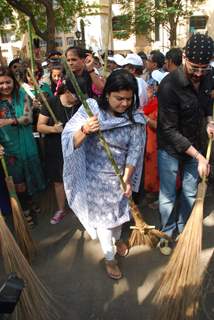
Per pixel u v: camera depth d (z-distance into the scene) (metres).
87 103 2.16
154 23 13.87
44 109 3.33
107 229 2.64
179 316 2.15
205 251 2.99
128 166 2.49
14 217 2.91
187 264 2.11
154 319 2.31
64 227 3.54
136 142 2.47
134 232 3.00
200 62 2.27
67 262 3.00
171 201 2.95
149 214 3.68
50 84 4.52
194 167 2.87
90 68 3.37
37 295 2.32
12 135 3.26
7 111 3.24
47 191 3.84
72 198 2.59
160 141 2.80
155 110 3.47
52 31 10.62
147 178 3.71
